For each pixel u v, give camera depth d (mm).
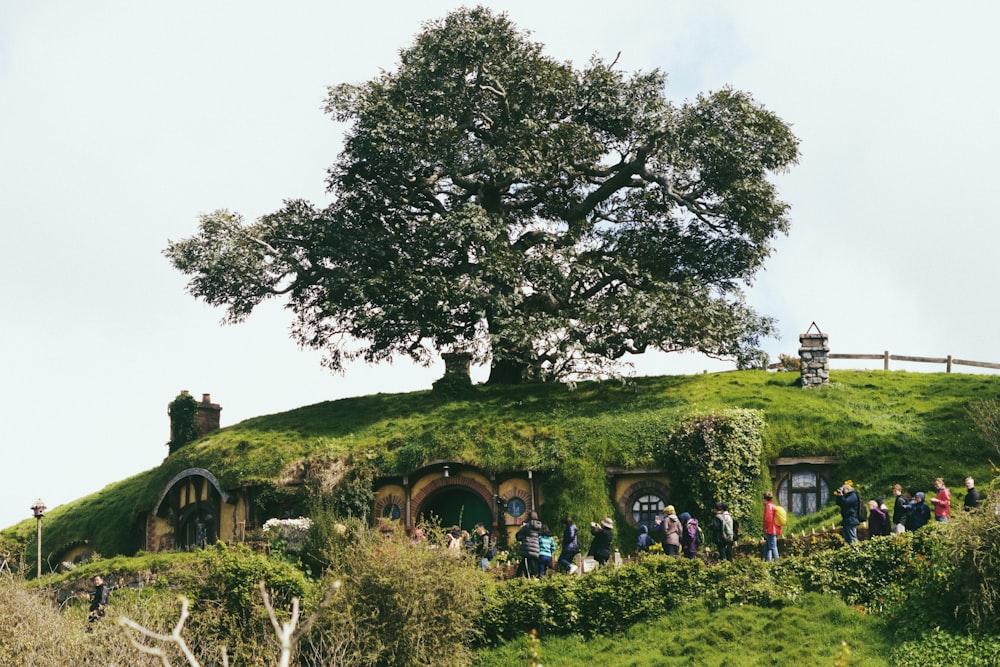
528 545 32656
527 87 52344
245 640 27922
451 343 53250
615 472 42062
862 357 50781
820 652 26750
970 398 43719
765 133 52188
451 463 43469
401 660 27734
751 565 30172
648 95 52500
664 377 49906
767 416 43156
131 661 25312
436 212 54844
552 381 51656
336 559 30062
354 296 49969
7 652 25578
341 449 45188
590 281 53219
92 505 53656
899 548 29125
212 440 49312
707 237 55312
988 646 25031
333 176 53625
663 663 27438
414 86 51562
